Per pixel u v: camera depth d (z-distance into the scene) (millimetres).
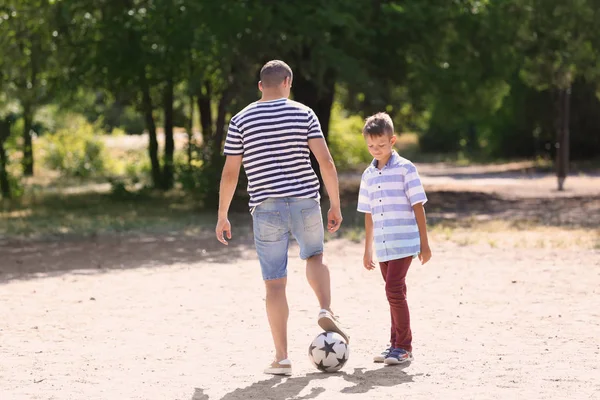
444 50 34250
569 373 8570
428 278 15477
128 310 12859
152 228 25906
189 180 32062
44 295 14406
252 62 28562
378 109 32938
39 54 32938
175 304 13336
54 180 54250
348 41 30391
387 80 33719
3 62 33219
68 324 11805
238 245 21703
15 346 10375
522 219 26859
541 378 8367
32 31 32438
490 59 35031
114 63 31859
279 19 28438
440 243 20922
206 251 20547
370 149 9305
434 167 63312
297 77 32281
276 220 8711
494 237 21969
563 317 11727
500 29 34188
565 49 33375
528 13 33250
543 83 34531
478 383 8195
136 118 66562
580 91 54719
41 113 61781
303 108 8836
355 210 30234
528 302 12961
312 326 11328
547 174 50719
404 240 9125
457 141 79438
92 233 24703
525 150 64375
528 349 9766
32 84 35188
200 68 31656
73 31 32969
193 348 10109
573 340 10227
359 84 30219
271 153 8672
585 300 13078
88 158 61781
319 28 28734
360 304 13062
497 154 66188
